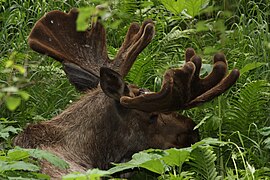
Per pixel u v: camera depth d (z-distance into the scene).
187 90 11.45
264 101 13.30
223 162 12.70
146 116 11.90
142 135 11.93
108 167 11.93
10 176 10.18
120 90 11.48
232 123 13.26
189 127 12.19
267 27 15.57
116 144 11.90
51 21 12.60
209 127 12.95
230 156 12.59
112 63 12.35
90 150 11.84
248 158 12.48
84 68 12.37
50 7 16.72
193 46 15.57
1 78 13.84
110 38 16.03
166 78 11.30
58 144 11.76
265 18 16.39
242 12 16.86
